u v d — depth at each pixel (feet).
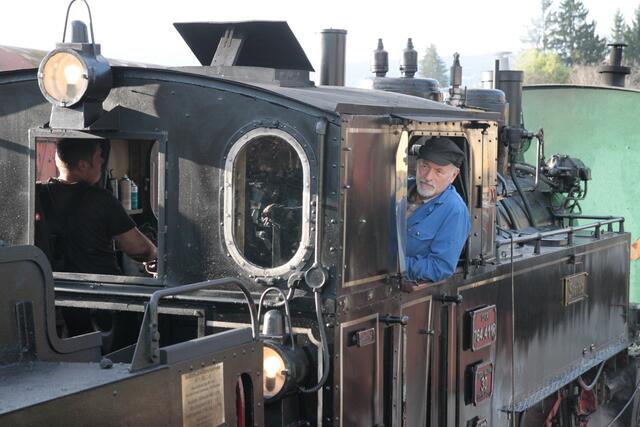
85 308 15.90
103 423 10.52
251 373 12.78
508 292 19.39
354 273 13.98
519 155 26.78
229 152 14.14
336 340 13.66
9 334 11.20
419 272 15.89
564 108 35.58
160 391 11.25
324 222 13.64
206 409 11.96
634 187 35.40
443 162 16.11
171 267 14.58
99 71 14.20
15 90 15.25
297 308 13.82
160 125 14.53
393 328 15.08
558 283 22.03
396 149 14.87
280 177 14.01
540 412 22.68
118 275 15.84
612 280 25.67
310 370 13.84
